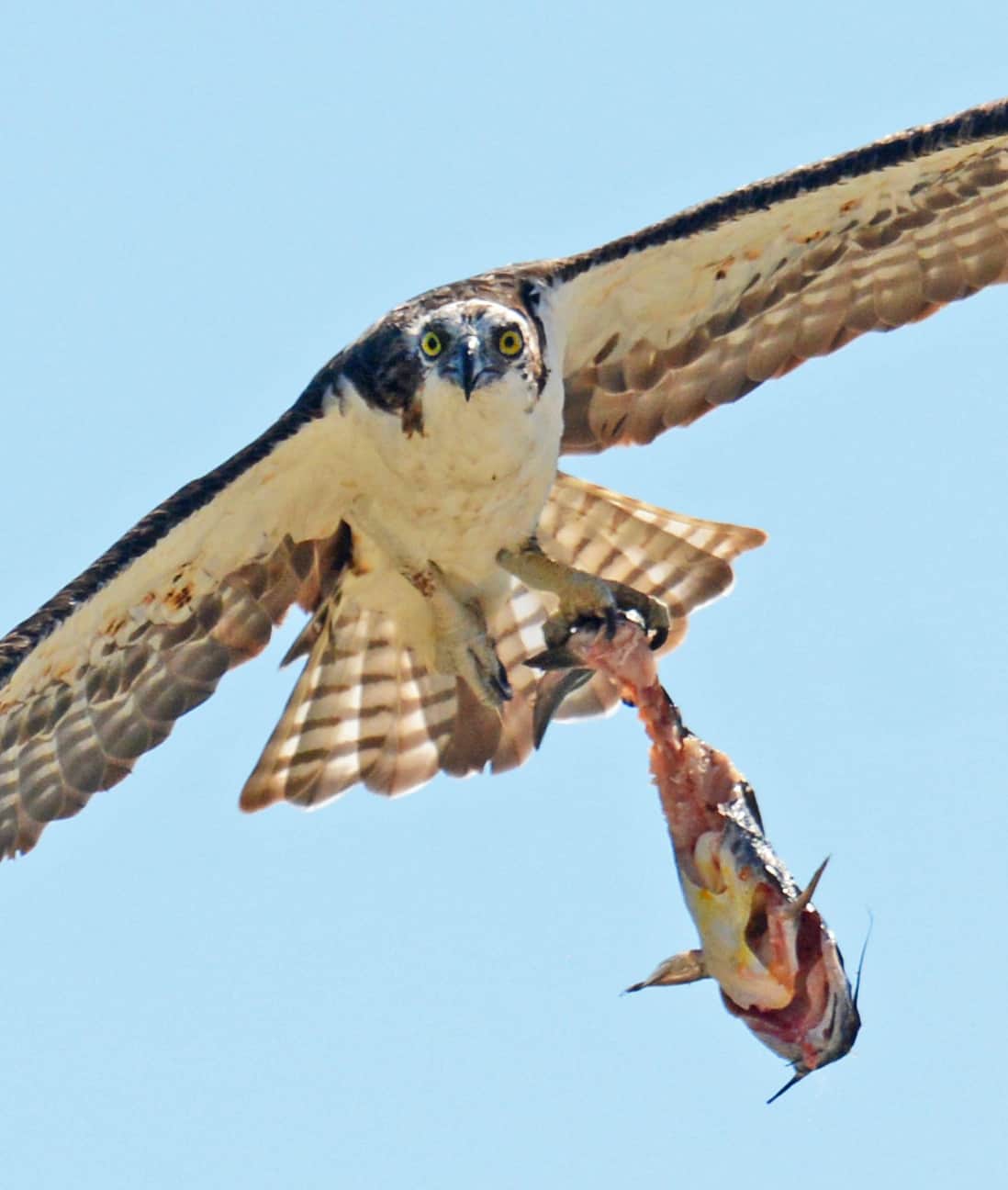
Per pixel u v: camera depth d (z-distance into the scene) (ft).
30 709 47.65
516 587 51.85
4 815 47.83
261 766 53.11
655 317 51.62
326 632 51.96
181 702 49.67
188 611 49.57
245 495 48.60
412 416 47.24
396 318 48.08
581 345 51.65
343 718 52.95
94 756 48.80
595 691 52.80
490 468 47.65
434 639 51.31
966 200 50.67
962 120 49.03
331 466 48.83
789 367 52.65
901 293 51.98
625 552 53.72
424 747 53.16
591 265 50.21
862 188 49.85
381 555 50.39
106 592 47.21
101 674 48.49
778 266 51.26
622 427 52.80
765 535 53.11
